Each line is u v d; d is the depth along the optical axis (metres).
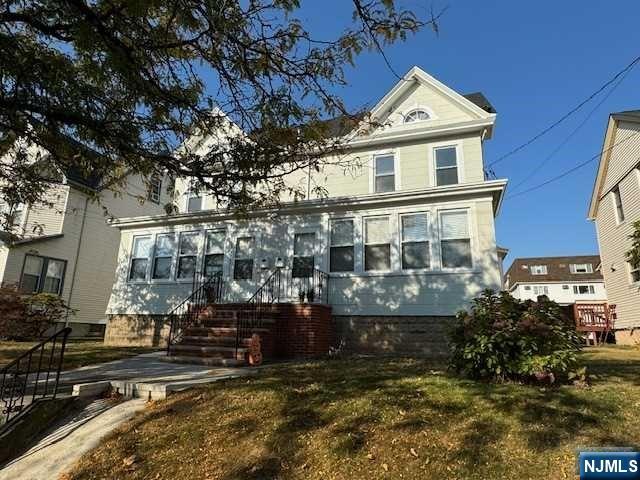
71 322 17.94
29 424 5.02
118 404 5.68
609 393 4.74
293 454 3.93
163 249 14.12
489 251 10.33
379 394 5.09
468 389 5.02
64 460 4.39
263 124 5.42
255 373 6.89
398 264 11.06
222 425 4.59
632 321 16.33
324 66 4.89
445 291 10.51
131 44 4.67
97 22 4.18
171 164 5.81
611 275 18.25
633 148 16.23
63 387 6.14
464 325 5.87
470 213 10.76
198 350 8.98
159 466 4.01
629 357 9.07
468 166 12.28
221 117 5.72
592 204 19.72
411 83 13.69
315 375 6.41
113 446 4.46
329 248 11.85
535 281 42.06
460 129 12.42
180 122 5.75
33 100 5.07
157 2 4.09
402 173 12.82
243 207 6.57
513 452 3.62
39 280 17.05
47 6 4.43
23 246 16.56
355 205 11.73
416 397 4.89
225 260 12.96
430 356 9.45
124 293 14.13
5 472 4.38
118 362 8.95
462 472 3.42
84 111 5.34
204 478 3.74
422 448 3.80
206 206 14.66
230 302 12.41
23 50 4.76
